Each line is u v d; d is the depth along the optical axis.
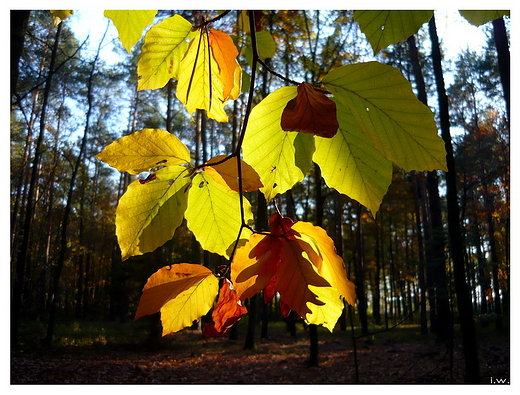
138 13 0.79
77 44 21.17
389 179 0.79
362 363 12.61
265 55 1.13
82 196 30.77
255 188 0.62
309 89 0.62
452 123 23.22
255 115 0.76
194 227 0.79
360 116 0.68
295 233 0.58
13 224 20.80
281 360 13.81
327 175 0.82
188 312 0.61
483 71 21.58
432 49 8.45
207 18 0.84
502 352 11.58
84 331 18.69
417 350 14.62
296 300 0.53
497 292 18.33
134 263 14.48
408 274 29.12
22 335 15.55
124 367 11.93
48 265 29.28
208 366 12.63
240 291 0.57
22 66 17.20
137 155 0.67
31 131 22.81
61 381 9.80
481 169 18.77
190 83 0.80
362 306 23.30
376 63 0.63
